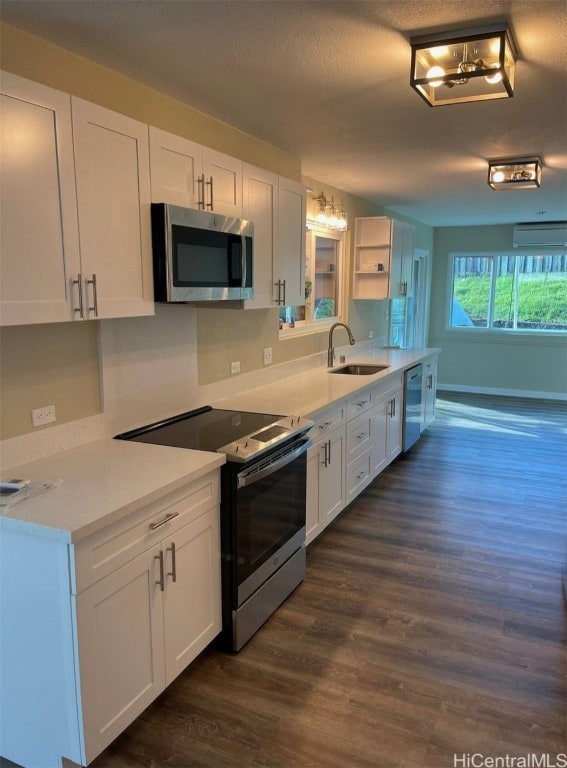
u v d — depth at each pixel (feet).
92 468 6.79
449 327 28.30
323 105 9.04
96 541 5.50
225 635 7.98
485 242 26.86
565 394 26.37
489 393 27.91
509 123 10.00
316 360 15.43
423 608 9.14
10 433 6.73
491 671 7.64
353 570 10.36
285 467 8.93
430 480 15.20
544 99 8.67
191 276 7.79
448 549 11.19
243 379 11.65
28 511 5.54
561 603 9.29
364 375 14.21
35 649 5.68
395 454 16.14
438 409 24.27
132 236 7.02
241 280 9.00
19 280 5.63
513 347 27.12
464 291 27.91
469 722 6.74
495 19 6.15
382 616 8.92
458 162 12.99
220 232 8.38
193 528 7.01
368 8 5.92
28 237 5.69
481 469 16.11
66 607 5.41
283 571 9.14
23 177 5.59
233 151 10.36
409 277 19.85
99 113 6.41
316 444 10.45
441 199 18.63
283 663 7.80
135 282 7.12
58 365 7.27
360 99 8.73
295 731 6.61
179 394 9.56
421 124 10.01
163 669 6.66
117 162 6.73
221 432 8.55
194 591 7.16
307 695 7.19
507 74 6.66
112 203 6.69
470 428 20.88
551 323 26.43
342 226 15.85
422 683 7.41
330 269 16.87
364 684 7.39
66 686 5.59
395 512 13.03
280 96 8.60
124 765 6.14
